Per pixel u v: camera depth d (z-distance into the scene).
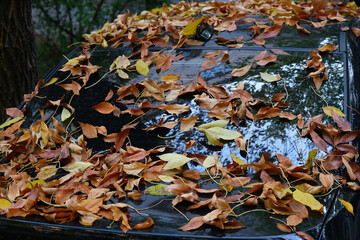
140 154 1.57
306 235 1.18
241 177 1.44
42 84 2.09
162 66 2.00
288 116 1.66
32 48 4.07
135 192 1.39
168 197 1.38
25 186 1.52
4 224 1.27
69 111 1.90
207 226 1.22
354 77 1.83
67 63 2.14
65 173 1.60
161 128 1.70
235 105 1.74
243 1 2.81
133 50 2.20
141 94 1.89
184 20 2.43
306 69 1.85
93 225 1.26
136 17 2.68
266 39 2.09
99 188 1.46
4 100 3.85
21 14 3.88
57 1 6.91
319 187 1.38
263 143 1.58
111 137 1.71
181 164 1.49
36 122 1.88
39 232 1.23
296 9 2.31
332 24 2.20
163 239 1.18
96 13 6.97
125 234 1.20
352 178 1.43
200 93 1.83
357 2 2.98
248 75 1.86
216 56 2.01
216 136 1.60
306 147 1.55
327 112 1.65
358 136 1.62
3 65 3.81
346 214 1.31
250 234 1.18
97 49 2.27
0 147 1.80
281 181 1.45
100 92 1.96
